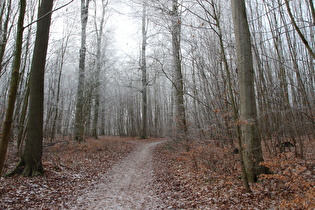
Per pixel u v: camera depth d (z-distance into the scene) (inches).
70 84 823.7
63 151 445.7
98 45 685.3
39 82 281.6
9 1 289.3
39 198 195.6
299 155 291.0
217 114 286.2
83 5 618.5
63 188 234.5
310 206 124.0
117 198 215.6
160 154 506.6
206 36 339.9
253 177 215.9
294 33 351.6
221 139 304.0
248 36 222.2
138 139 935.7
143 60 776.9
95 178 292.8
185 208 182.2
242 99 222.5
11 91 115.9
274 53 379.6
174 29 387.9
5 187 207.8
